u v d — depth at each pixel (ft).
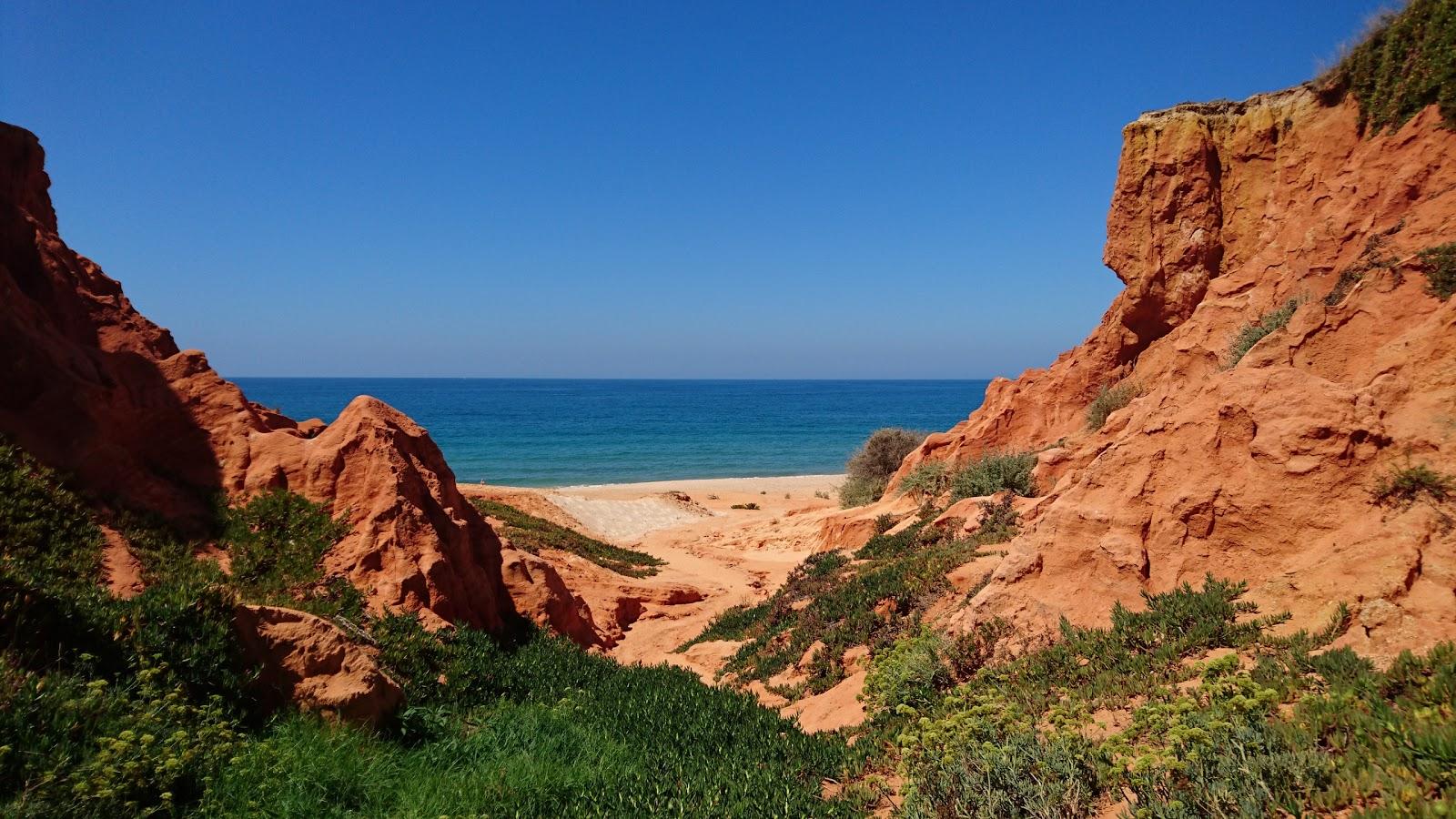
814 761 30.99
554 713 33.81
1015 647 34.71
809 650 48.57
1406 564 25.59
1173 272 79.71
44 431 36.55
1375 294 38.01
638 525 161.27
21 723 19.45
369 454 46.62
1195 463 35.32
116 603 27.14
